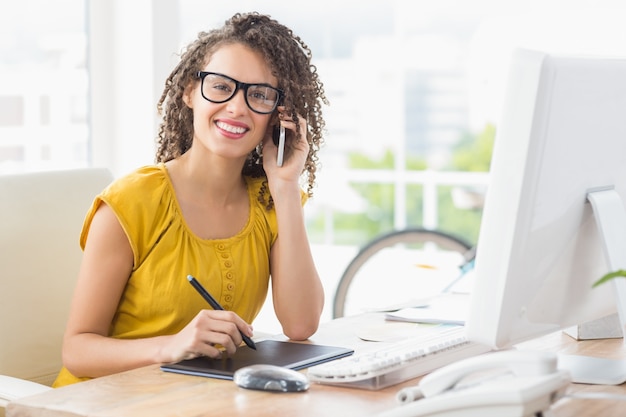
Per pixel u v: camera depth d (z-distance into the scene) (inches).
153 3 145.2
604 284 62.6
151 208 76.4
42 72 142.6
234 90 75.5
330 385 59.4
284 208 81.1
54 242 86.4
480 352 67.9
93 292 75.0
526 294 55.0
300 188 89.6
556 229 56.0
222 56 76.4
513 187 52.0
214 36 77.8
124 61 148.3
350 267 156.9
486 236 53.1
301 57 82.1
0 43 136.6
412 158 465.1
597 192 59.2
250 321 83.3
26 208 85.4
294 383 57.7
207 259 77.8
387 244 155.9
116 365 69.7
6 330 81.7
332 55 434.3
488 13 420.8
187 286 76.4
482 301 53.5
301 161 81.7
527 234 53.2
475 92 436.5
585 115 56.0
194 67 78.4
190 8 221.9
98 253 75.3
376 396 56.8
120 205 75.6
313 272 80.6
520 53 51.4
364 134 443.5
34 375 83.2
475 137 453.1
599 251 61.0
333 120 436.5
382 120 442.6
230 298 79.0
